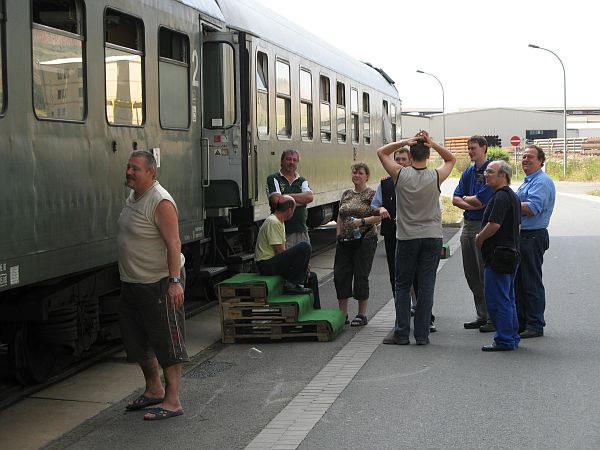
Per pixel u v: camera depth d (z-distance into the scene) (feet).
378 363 26.58
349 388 23.76
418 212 28.66
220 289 29.96
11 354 24.09
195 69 32.50
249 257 38.58
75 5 23.32
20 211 20.43
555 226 75.56
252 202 36.96
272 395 23.27
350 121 60.90
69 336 25.52
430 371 25.39
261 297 29.71
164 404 21.53
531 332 29.86
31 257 20.90
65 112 22.68
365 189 32.60
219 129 35.94
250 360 27.50
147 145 28.02
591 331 30.76
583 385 23.53
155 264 20.93
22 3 20.58
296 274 31.32
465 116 322.96
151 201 20.84
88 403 23.12
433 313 34.94
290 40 46.83
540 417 20.71
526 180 30.07
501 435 19.42
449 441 19.07
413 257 28.78
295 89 46.80
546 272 46.52
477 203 30.76
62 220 22.40
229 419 21.16
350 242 32.37
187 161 31.58
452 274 46.60
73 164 23.04
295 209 33.32
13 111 20.20
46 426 21.03
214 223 37.09
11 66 20.13
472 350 28.12
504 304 27.63
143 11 27.76
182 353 21.17
